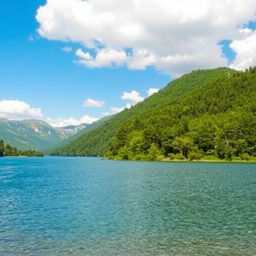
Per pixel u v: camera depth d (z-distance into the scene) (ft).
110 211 161.68
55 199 198.39
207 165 541.34
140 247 106.32
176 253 100.32
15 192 231.91
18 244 109.50
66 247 106.32
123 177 337.11
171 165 547.90
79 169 500.33
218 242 111.04
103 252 101.55
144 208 168.14
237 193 215.72
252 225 133.39
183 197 201.26
